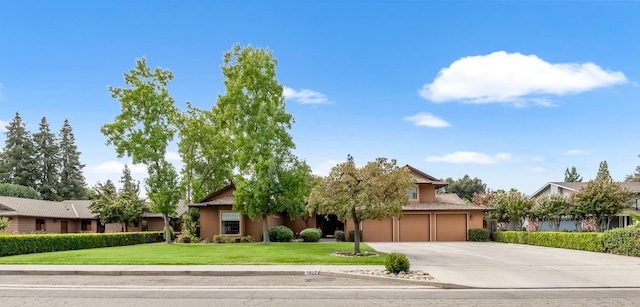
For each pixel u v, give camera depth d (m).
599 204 30.94
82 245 24.73
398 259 13.77
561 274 13.77
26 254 20.22
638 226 20.20
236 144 27.92
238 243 27.66
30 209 38.09
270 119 27.62
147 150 27.36
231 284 12.27
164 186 27.77
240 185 27.50
